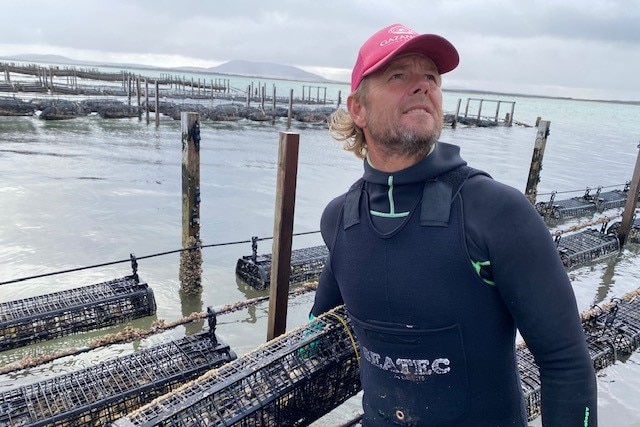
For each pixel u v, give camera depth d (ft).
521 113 300.40
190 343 17.60
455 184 4.74
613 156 95.76
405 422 5.34
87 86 200.95
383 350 5.24
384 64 4.71
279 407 8.53
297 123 120.06
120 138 77.92
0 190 41.96
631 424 16.76
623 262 35.45
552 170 73.92
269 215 41.34
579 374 4.36
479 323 4.67
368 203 5.23
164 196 43.91
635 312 22.41
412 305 4.75
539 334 4.41
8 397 14.55
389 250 4.85
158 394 15.20
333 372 9.12
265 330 23.35
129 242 32.35
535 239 4.34
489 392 5.02
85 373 15.74
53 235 32.60
